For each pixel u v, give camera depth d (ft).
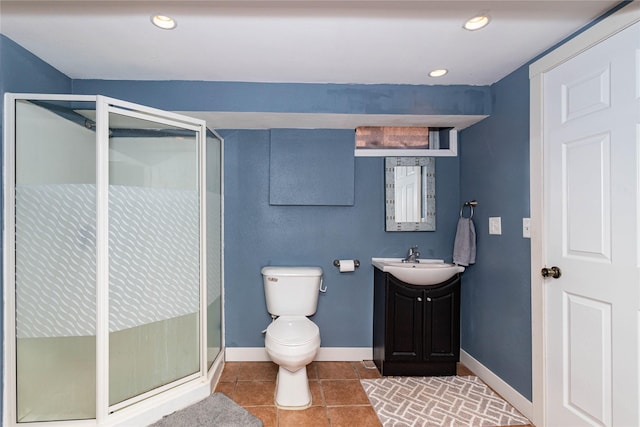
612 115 4.57
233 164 8.59
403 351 7.81
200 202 6.86
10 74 5.37
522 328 6.34
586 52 4.94
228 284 8.64
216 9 4.66
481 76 6.91
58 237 5.33
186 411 6.32
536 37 5.36
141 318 5.93
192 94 7.07
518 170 6.46
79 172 5.39
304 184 8.51
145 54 5.96
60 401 5.44
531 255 6.04
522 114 6.34
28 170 5.30
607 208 4.66
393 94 7.31
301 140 8.49
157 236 6.14
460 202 8.84
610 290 4.62
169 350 6.41
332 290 8.77
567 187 5.32
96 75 6.79
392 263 8.39
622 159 4.45
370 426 5.97
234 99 7.13
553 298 5.60
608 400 4.67
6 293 5.17
